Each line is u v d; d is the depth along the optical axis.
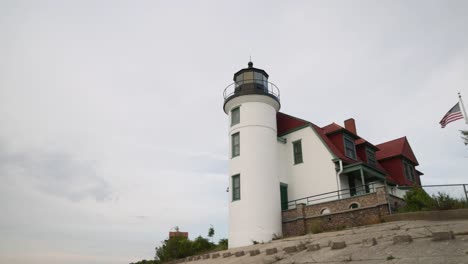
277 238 22.36
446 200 17.61
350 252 11.57
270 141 25.41
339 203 21.59
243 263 14.25
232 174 24.89
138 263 34.84
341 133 27.50
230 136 26.08
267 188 23.89
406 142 34.47
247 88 26.70
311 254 12.66
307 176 26.06
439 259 8.98
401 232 13.31
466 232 11.01
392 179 31.11
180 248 28.44
